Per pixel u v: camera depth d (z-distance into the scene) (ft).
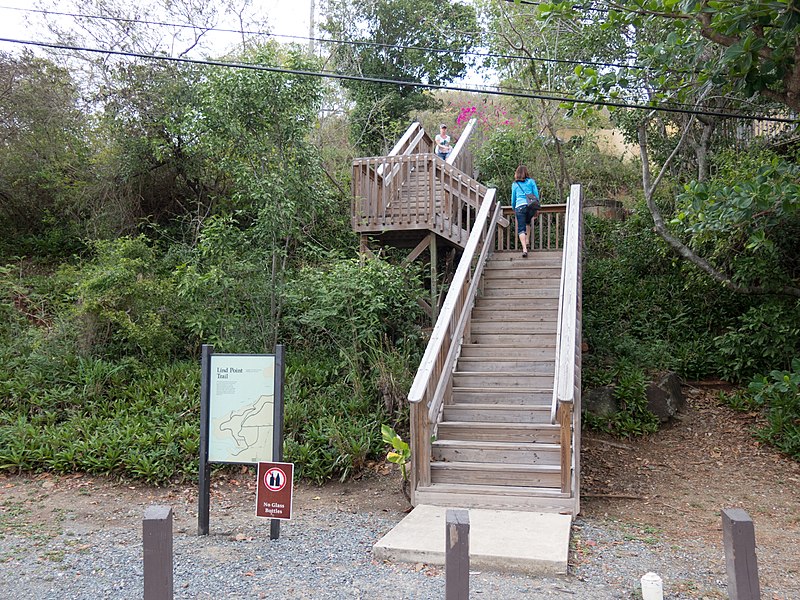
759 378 28.60
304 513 21.86
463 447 22.71
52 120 44.19
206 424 19.30
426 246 36.24
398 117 68.85
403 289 32.65
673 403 32.81
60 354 32.04
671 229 39.78
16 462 25.46
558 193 47.60
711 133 41.70
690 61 26.84
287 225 33.27
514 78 47.67
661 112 41.45
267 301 33.47
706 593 14.82
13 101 43.39
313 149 33.78
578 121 53.52
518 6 44.60
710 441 30.30
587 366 35.45
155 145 42.63
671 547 18.44
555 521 19.13
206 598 14.33
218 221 32.50
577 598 14.25
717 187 27.68
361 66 69.51
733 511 10.62
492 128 60.44
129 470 25.14
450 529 10.36
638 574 16.01
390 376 28.76
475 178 51.65
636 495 24.53
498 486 21.50
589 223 48.83
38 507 22.26
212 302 33.24
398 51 70.74
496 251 36.91
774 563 17.51
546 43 43.39
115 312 31.99
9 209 45.85
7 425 27.86
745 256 33.96
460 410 25.03
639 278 43.55
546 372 26.96
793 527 21.42
